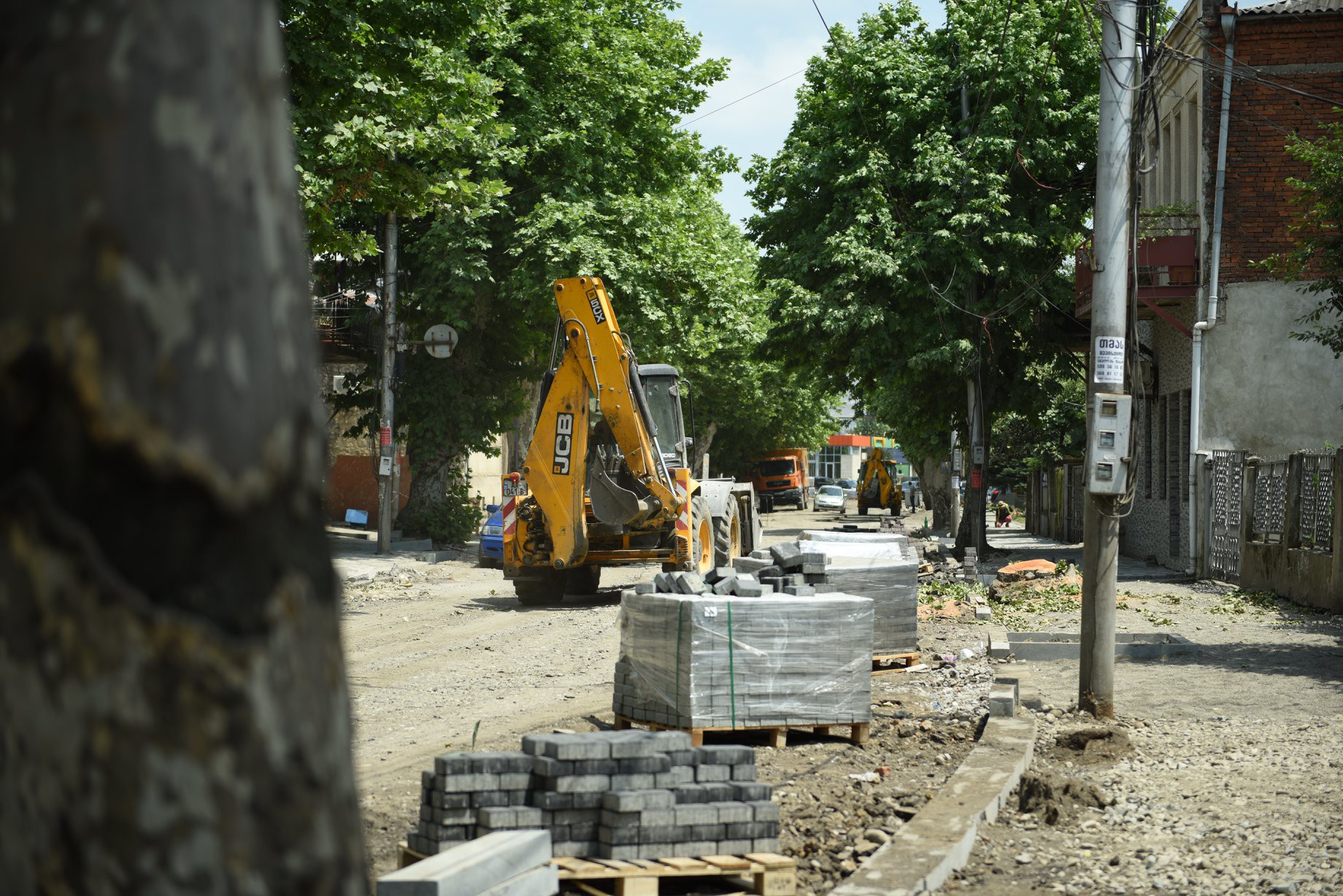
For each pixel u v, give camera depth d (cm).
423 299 3086
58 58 99
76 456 98
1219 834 610
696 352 4719
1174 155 2747
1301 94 2189
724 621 795
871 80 3009
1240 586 2077
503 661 1281
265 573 103
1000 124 2889
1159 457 2809
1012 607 1689
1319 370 2289
